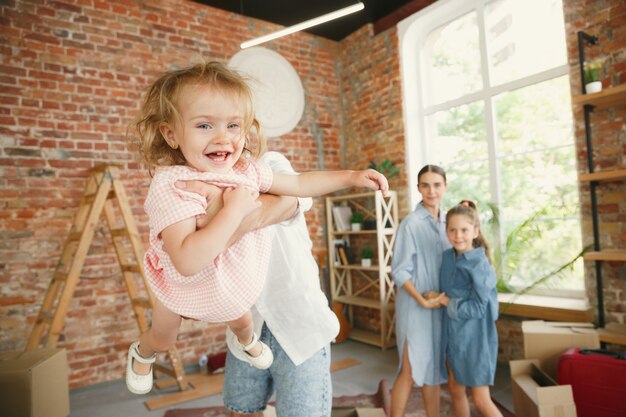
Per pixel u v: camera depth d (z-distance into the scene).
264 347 1.06
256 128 0.91
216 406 2.90
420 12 4.07
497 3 3.69
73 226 3.20
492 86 3.72
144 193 3.65
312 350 1.21
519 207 3.55
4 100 3.13
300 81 4.64
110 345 3.43
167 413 2.79
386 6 4.28
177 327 0.89
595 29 2.79
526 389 2.03
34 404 1.90
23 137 3.18
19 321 3.10
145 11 3.75
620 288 2.66
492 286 1.92
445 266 2.13
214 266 0.76
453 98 4.05
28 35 3.24
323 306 1.28
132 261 3.58
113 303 3.46
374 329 4.53
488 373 1.91
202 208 0.72
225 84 0.75
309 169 4.69
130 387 0.95
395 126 4.34
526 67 3.50
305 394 1.20
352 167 4.89
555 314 2.93
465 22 3.95
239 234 0.79
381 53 4.48
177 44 3.89
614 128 2.71
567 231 3.23
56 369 2.10
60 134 3.32
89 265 3.38
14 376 1.88
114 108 3.55
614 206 2.70
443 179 2.30
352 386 3.14
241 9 4.20
